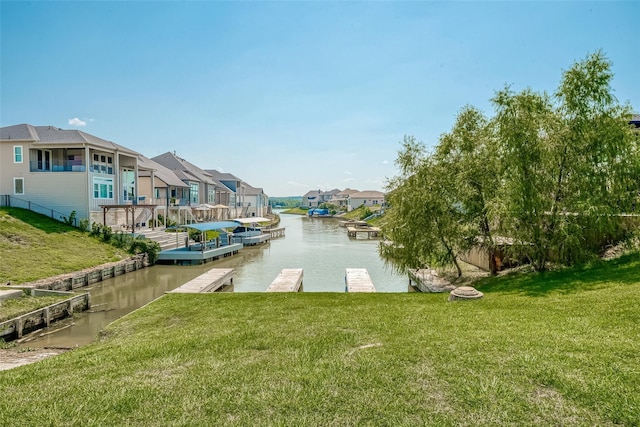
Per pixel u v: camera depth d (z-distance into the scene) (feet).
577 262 40.88
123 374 17.53
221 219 186.50
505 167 41.93
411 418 12.64
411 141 49.19
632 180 39.50
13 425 12.99
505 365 16.19
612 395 13.23
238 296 40.47
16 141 89.20
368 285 54.44
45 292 45.47
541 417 12.38
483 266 57.06
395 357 17.90
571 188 40.14
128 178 115.34
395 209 49.98
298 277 60.59
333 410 13.34
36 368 19.27
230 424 12.67
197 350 20.98
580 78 38.68
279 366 17.66
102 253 74.49
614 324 21.50
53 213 88.48
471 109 48.47
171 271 75.36
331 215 341.82
